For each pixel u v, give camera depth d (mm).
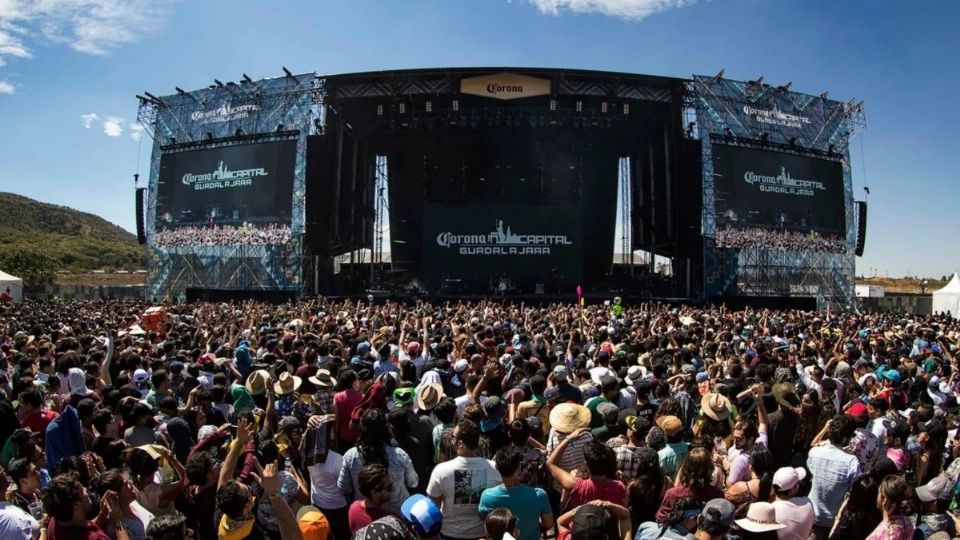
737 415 8492
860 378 11258
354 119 43688
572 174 47250
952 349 16625
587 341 15469
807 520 5738
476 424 6188
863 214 45938
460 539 5738
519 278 43688
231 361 11961
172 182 44812
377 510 5348
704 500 5613
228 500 5266
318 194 41469
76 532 4848
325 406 8859
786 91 43344
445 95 40719
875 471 6145
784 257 42750
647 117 43094
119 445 6652
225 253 42969
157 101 45406
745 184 41844
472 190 47719
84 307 30297
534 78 39594
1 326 18500
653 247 45719
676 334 15820
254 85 42750
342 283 46812
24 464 6070
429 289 43844
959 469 6230
